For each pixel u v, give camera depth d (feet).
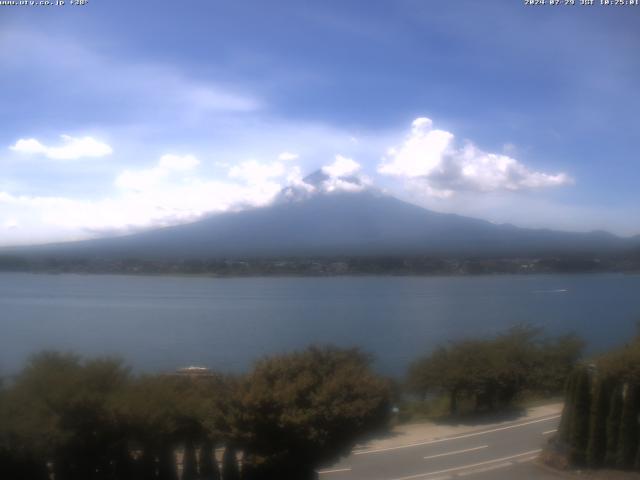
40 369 48.80
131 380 51.70
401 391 94.12
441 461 62.64
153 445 46.55
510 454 64.75
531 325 147.02
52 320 226.99
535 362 93.71
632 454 54.29
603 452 55.62
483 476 56.34
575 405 57.41
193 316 247.29
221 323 224.74
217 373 66.74
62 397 44.60
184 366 106.73
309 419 47.44
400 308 274.98
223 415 47.98
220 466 49.90
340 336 181.16
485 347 94.02
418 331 192.85
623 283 344.08
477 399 91.25
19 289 374.22
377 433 66.18
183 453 50.90
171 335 188.65
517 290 346.74
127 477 46.01
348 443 51.11
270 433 47.42
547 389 95.66
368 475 57.62
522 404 93.61
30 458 43.83
